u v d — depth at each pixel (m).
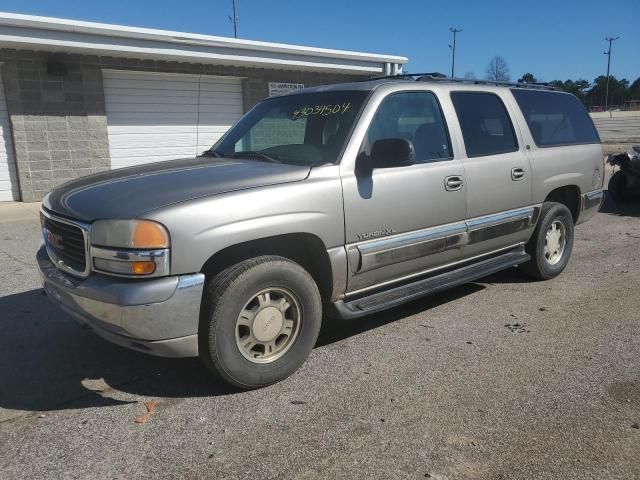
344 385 3.58
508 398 3.40
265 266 3.36
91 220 3.16
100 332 3.27
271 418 3.19
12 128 10.98
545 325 4.60
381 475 2.68
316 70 15.40
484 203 4.76
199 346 3.30
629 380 3.63
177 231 3.04
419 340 4.30
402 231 4.12
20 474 2.71
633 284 5.71
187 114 13.50
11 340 4.34
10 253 7.07
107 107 12.23
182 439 2.99
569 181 5.75
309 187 3.56
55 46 10.55
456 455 2.83
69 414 3.26
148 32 11.37
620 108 82.06
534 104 5.57
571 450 2.87
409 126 4.29
